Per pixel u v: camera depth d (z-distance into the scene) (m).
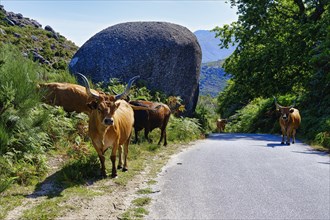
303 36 22.69
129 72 19.55
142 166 8.69
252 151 11.28
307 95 20.44
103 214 5.43
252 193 6.54
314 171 8.26
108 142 7.24
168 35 20.86
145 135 12.21
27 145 7.43
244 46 26.55
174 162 9.35
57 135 8.86
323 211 5.66
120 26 21.28
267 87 24.61
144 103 11.82
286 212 5.61
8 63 8.64
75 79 13.88
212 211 5.62
